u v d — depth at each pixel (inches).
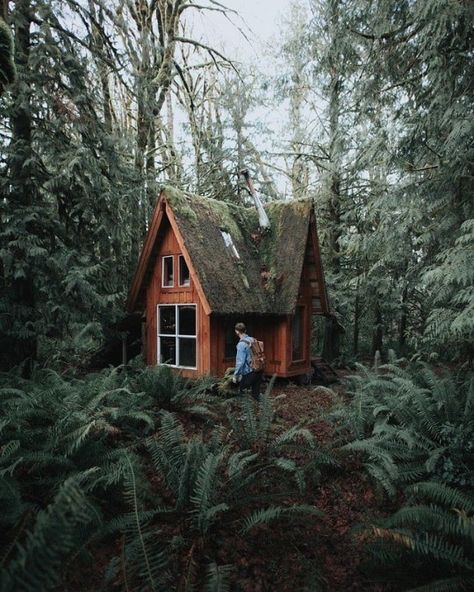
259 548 171.3
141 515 157.1
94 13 449.4
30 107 342.6
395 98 368.5
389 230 381.1
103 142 385.1
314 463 224.2
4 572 82.4
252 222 539.5
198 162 666.2
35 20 364.8
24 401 228.5
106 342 516.1
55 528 88.0
